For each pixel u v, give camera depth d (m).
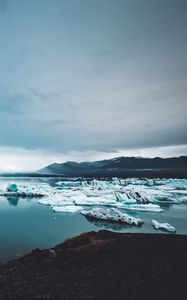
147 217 51.66
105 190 104.69
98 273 16.28
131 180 198.88
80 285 14.77
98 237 24.66
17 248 30.47
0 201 78.25
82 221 48.06
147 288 14.18
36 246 31.45
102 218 48.91
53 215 54.41
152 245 21.39
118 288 14.27
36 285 15.03
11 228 42.06
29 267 18.14
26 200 80.81
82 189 110.88
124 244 21.67
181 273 15.94
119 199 74.38
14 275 16.81
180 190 112.88
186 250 20.06
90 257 18.70
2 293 14.24
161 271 16.28
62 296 13.56
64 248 21.77
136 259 18.33
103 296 13.45
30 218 51.22
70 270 17.06
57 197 79.81
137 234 25.31
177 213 56.56
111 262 17.92
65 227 42.84
